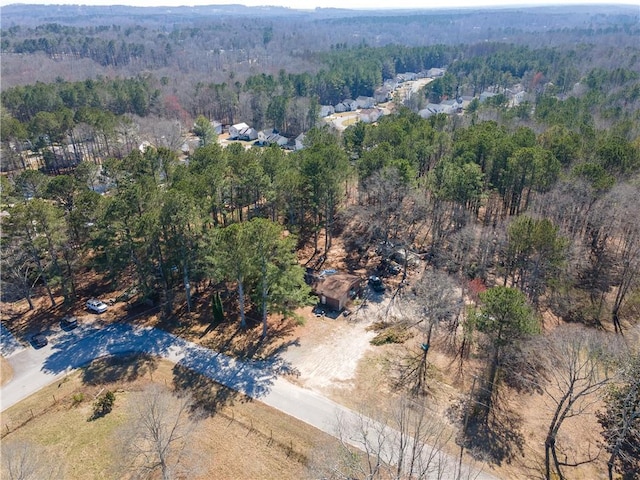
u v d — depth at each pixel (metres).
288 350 38.97
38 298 48.25
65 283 45.91
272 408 32.56
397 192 52.53
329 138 78.88
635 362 28.48
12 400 34.19
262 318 43.72
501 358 34.22
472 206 57.19
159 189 49.75
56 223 43.81
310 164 52.66
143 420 27.06
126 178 57.84
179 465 28.09
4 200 55.94
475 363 36.66
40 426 31.75
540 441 29.58
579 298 44.59
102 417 32.38
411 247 56.03
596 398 32.22
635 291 44.69
